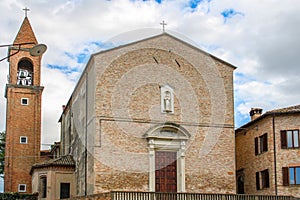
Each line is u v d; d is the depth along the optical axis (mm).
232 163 36750
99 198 28906
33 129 47812
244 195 31688
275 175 37406
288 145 37594
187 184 35156
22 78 49000
